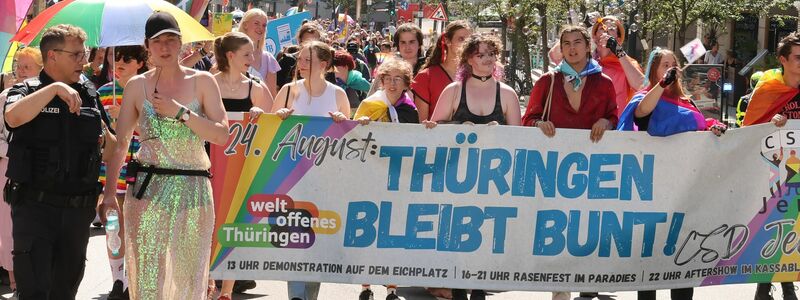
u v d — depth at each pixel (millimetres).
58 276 6348
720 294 8797
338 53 11867
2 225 7949
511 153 7082
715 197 7195
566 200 7113
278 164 7062
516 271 7133
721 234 7227
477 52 7180
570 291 7156
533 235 7109
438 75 8438
